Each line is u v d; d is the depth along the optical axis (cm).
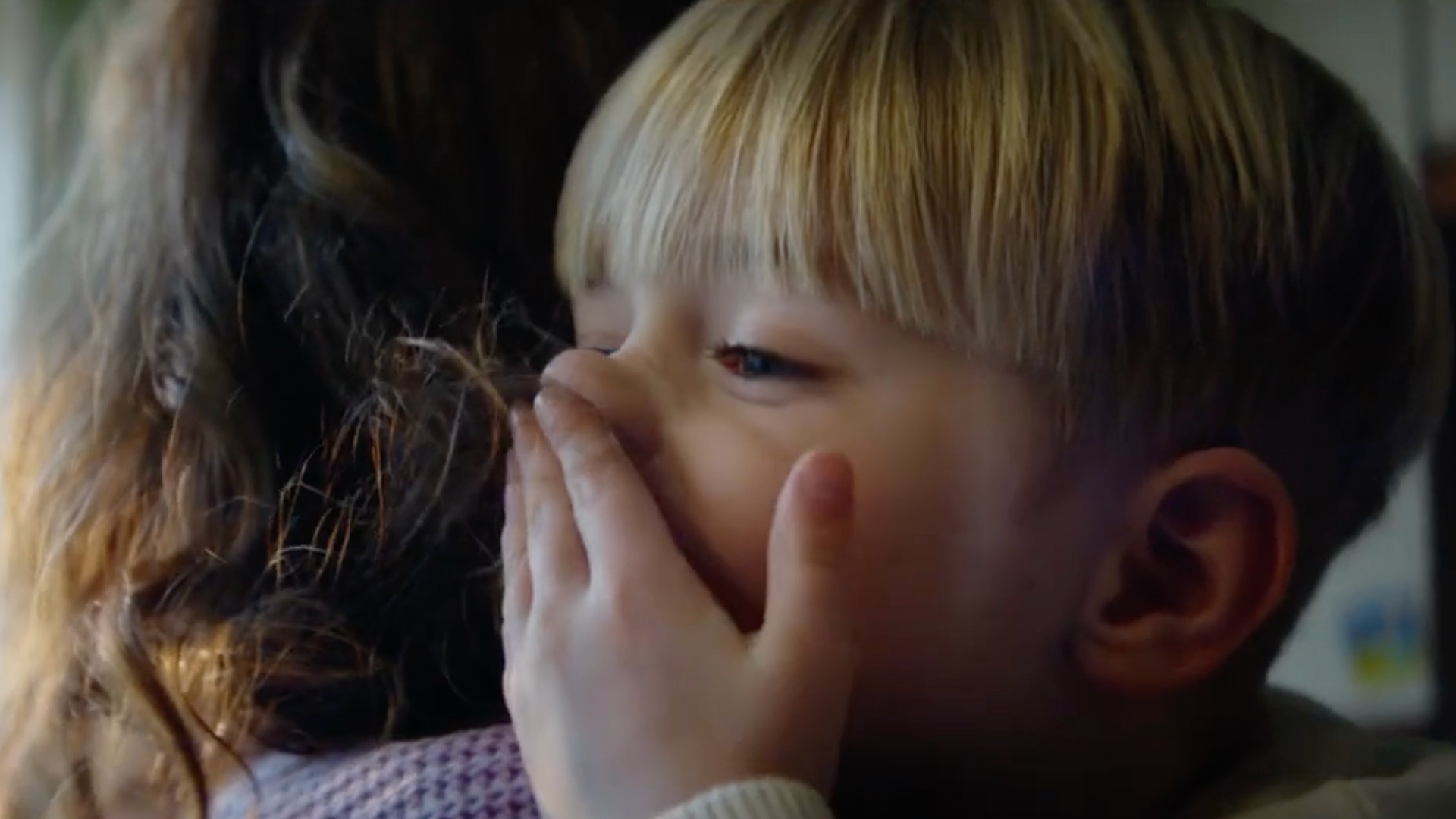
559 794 49
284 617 64
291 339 70
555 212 76
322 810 55
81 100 130
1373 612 122
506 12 80
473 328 68
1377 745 63
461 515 63
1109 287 55
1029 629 56
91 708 69
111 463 72
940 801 58
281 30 78
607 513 53
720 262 56
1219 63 62
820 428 54
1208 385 58
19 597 76
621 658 50
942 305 54
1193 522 57
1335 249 62
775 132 56
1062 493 55
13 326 84
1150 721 59
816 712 48
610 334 61
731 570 54
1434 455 115
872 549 54
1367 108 74
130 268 76
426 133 76
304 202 71
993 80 58
